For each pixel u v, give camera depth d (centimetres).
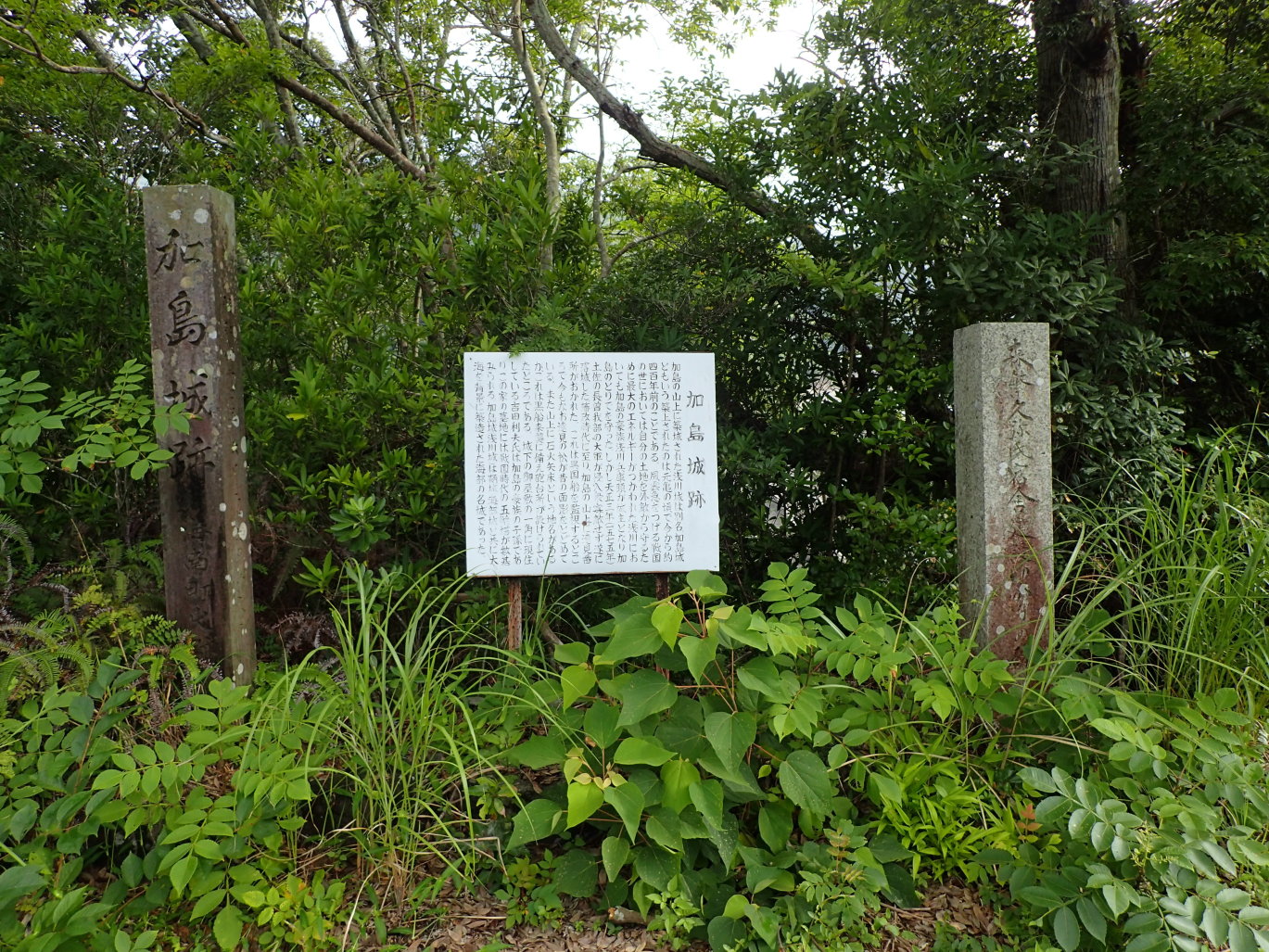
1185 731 223
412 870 231
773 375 434
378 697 286
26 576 313
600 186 817
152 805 213
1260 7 512
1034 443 297
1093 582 329
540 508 310
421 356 394
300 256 400
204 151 512
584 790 208
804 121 447
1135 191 488
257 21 811
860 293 390
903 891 225
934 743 242
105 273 416
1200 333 529
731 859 223
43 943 175
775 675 226
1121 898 186
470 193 438
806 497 429
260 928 215
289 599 386
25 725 220
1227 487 316
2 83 480
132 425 293
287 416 361
